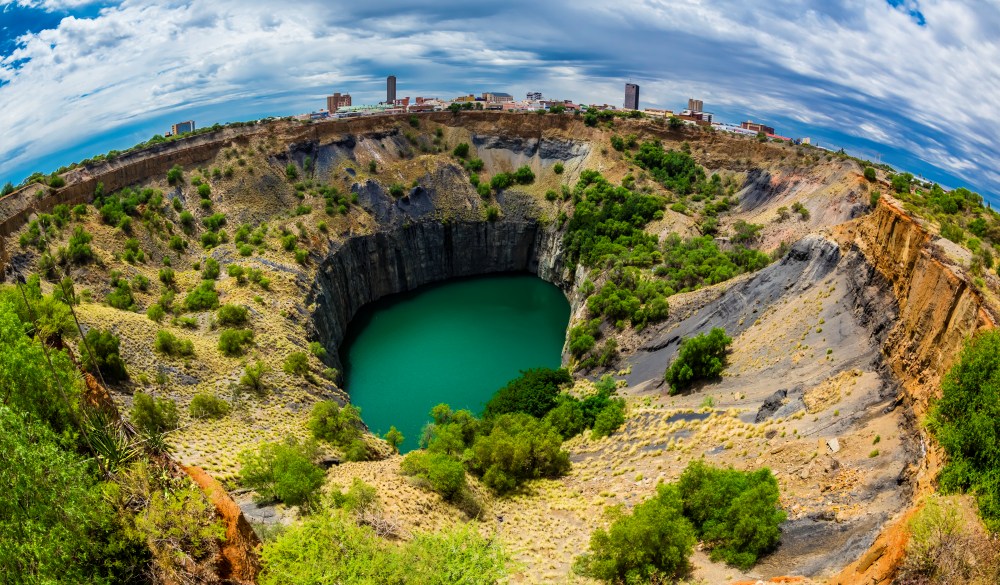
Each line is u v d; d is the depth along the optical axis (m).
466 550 32.59
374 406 97.94
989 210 75.19
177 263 109.38
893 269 60.47
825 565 35.53
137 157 126.12
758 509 41.44
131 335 75.25
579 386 90.31
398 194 145.75
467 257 154.00
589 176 154.12
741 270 104.25
